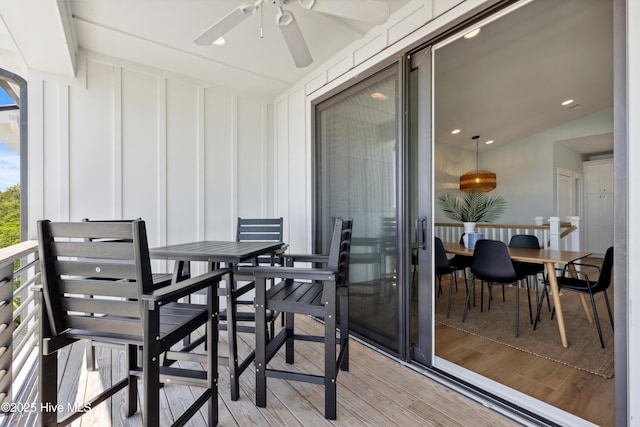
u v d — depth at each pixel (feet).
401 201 7.24
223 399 5.74
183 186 10.64
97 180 9.05
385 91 7.79
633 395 4.02
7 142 9.00
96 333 4.33
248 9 5.26
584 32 8.48
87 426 4.94
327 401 5.17
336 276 5.24
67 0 6.75
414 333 7.26
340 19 7.63
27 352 6.50
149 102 9.96
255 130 12.42
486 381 6.14
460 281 15.37
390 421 5.09
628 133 4.08
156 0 6.84
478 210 15.44
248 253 5.79
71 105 8.68
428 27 6.67
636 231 4.00
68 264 4.09
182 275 7.22
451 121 16.65
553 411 5.18
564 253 9.18
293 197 11.73
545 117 17.02
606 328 8.86
